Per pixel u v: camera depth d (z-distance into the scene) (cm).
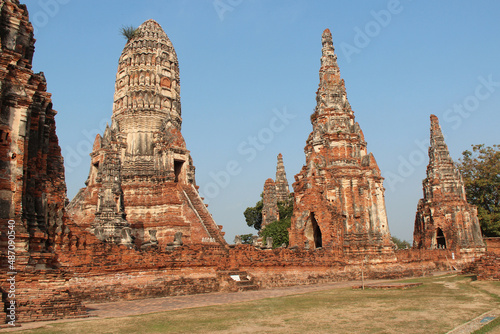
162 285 2975
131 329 1495
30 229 1906
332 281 4212
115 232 4572
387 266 4778
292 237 4653
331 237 4472
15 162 1861
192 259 3281
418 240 7600
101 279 2677
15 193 1839
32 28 2073
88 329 1489
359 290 2942
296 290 3309
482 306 1956
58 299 1791
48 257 1909
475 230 7088
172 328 1518
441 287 2931
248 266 3700
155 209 5884
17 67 1925
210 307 2144
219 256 3497
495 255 3469
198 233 5572
